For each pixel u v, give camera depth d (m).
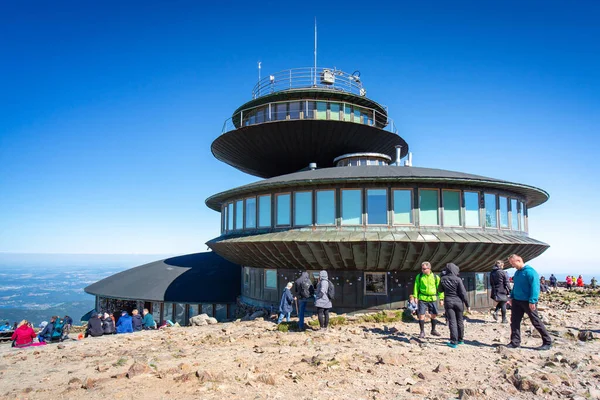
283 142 24.23
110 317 18.06
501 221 17.44
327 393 7.13
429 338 11.72
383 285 16.80
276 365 9.05
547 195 19.12
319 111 26.50
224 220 21.59
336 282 17.09
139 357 10.42
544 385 7.16
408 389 7.23
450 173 16.97
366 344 11.09
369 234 15.55
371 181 15.88
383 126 29.92
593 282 38.75
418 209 16.02
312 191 16.72
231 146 25.45
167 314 27.67
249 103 27.38
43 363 10.88
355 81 28.59
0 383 8.71
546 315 15.80
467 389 6.82
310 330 13.72
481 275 18.23
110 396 7.23
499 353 9.72
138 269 33.31
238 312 23.05
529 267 9.98
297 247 16.05
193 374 8.38
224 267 30.55
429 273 11.83
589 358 8.98
